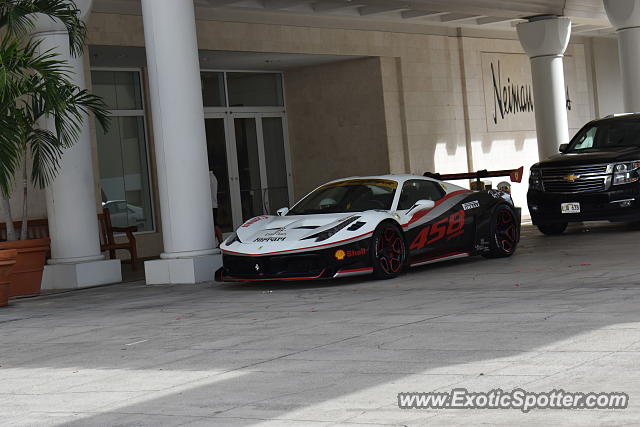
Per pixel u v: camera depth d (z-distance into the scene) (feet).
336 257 30.68
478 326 20.17
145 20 37.14
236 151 66.69
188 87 37.11
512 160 78.13
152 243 58.18
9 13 33.30
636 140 45.78
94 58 55.01
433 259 33.99
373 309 24.75
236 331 23.06
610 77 90.27
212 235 37.76
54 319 29.25
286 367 17.75
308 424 13.37
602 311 20.53
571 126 86.22
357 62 67.46
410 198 33.96
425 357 17.35
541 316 20.65
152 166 58.90
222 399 15.53
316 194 35.50
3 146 32.35
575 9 66.13
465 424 12.69
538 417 12.67
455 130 72.64
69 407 16.11
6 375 19.99
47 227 44.88
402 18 67.26
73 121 35.78
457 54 73.20
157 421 14.47
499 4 60.23
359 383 15.71
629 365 15.06
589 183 43.27
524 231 51.98
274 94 69.77
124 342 22.99
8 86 32.24
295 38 61.41
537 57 66.33
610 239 40.75
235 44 58.29
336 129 68.64
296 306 27.02
